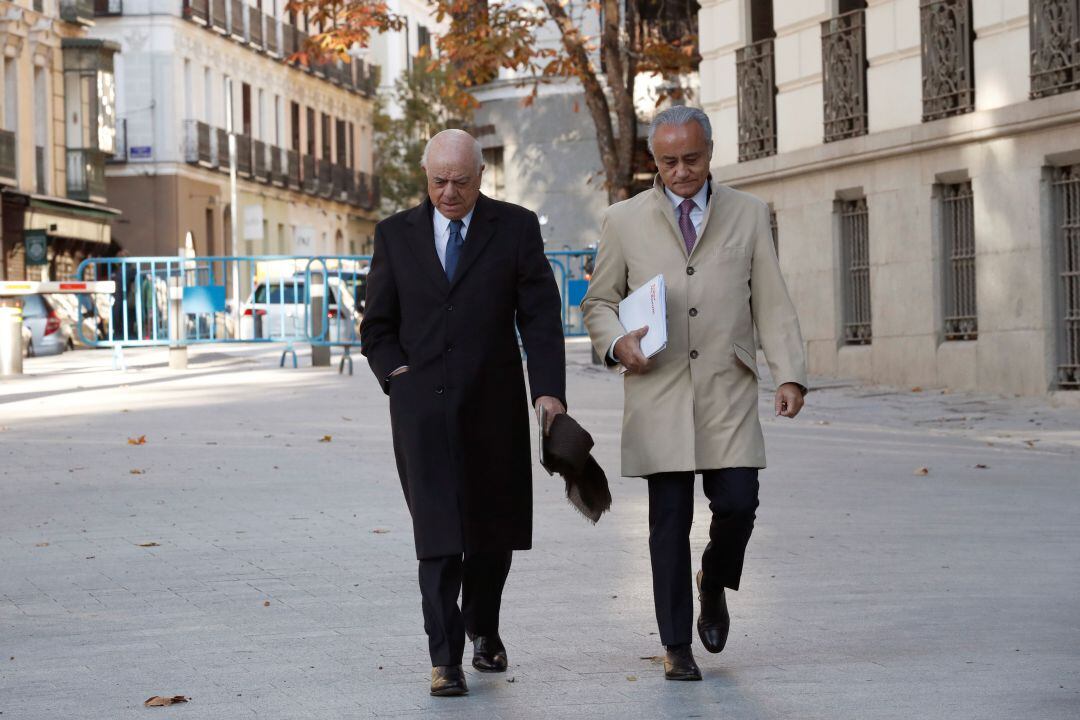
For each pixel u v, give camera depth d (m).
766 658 7.73
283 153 77.06
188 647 8.07
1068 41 21.08
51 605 9.15
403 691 7.18
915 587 9.39
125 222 65.69
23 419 19.97
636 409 7.46
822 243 26.70
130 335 32.38
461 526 7.20
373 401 22.72
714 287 7.46
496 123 50.12
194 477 14.55
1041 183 21.70
